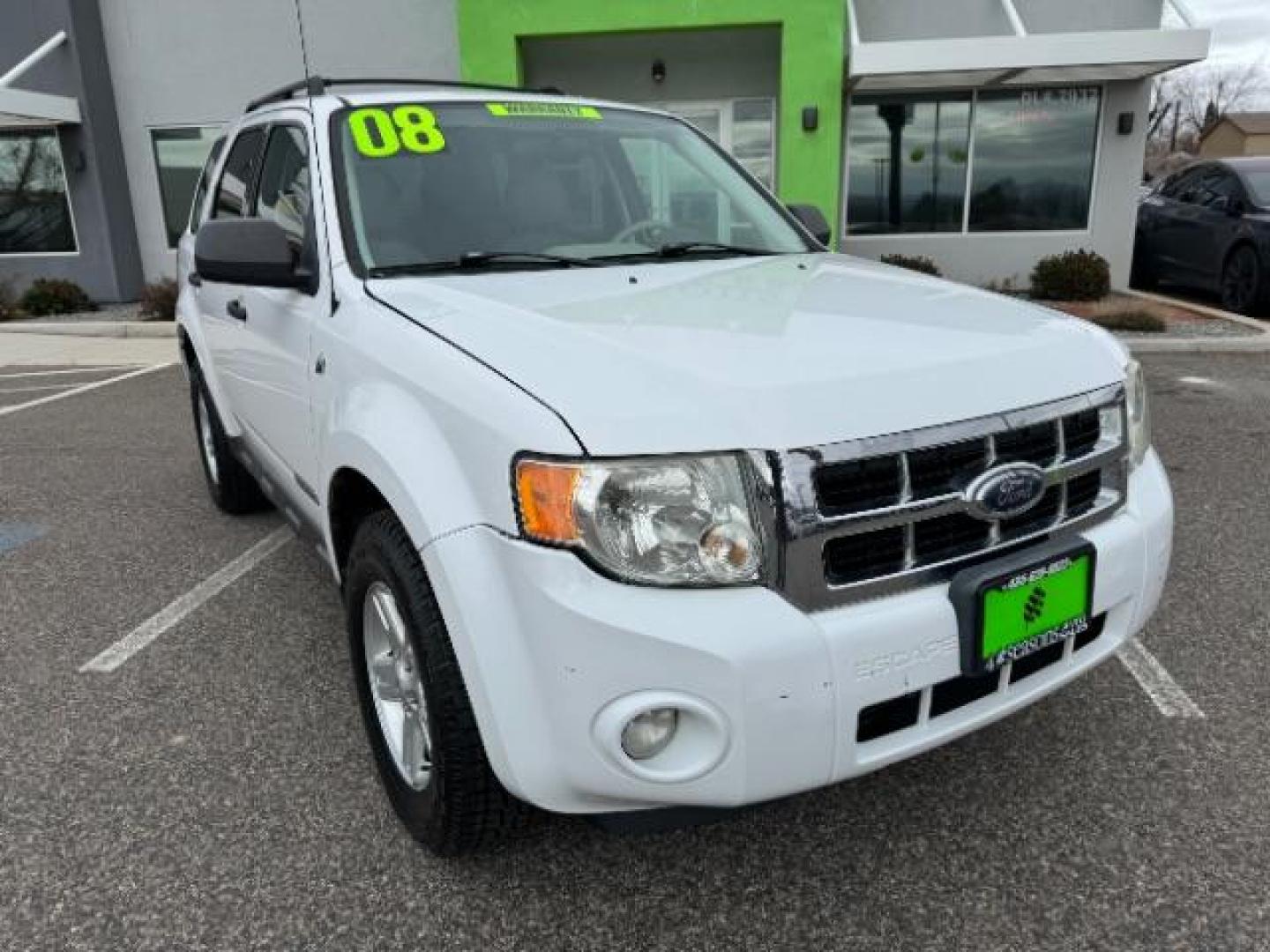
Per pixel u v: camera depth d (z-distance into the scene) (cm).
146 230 1384
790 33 1113
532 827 228
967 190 1249
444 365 216
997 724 294
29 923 222
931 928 216
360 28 1270
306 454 296
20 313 1298
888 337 220
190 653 352
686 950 212
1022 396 211
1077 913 219
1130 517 236
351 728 302
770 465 183
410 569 218
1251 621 357
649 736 185
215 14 1291
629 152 352
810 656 183
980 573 199
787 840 246
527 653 189
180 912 225
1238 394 739
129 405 779
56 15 1265
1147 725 292
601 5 1124
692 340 212
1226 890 224
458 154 317
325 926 220
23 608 393
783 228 362
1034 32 1212
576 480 182
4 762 286
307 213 303
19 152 1339
